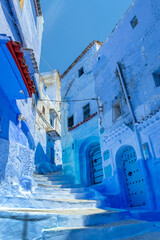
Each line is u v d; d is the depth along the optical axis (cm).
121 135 948
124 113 986
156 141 739
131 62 1017
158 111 750
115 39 1205
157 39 867
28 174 764
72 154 1460
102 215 521
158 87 809
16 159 663
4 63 512
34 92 658
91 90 1499
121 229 453
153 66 861
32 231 342
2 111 591
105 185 975
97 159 1344
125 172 930
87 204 638
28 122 933
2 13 673
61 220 409
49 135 2361
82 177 1330
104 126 1144
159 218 618
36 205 489
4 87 596
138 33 1003
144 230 497
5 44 454
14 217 329
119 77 1095
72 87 1761
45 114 2414
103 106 1209
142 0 1001
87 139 1405
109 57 1245
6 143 598
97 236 401
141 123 822
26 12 1044
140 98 896
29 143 875
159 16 874
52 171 1725
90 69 1596
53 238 349
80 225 443
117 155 966
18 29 833
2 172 546
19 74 550
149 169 744
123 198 850
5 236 302
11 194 543
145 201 764
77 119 1556
